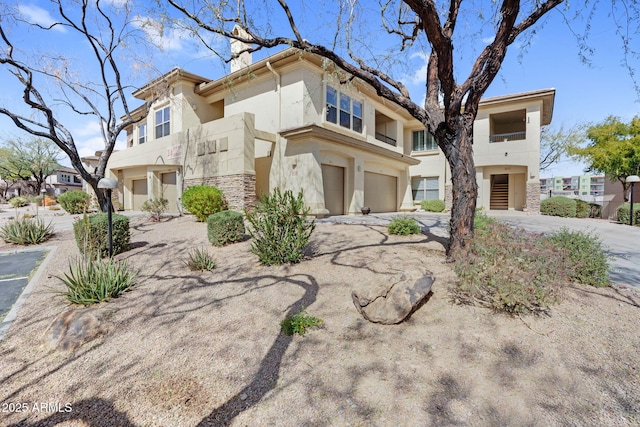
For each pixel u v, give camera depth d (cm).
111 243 641
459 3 527
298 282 491
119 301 438
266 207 578
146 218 1238
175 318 388
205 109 1596
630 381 252
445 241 711
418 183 2019
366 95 1586
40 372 288
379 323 358
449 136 565
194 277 532
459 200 550
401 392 251
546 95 1533
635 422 212
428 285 381
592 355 287
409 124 2002
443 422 220
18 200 2439
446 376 268
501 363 281
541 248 396
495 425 215
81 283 435
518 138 1919
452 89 527
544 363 278
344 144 1298
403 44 714
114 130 1157
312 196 1168
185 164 1402
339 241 735
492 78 518
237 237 747
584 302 393
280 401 247
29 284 512
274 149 1307
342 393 253
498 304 360
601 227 1097
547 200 1611
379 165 1661
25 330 361
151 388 265
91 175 1105
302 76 1236
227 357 308
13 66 929
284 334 347
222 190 1240
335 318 378
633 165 1509
